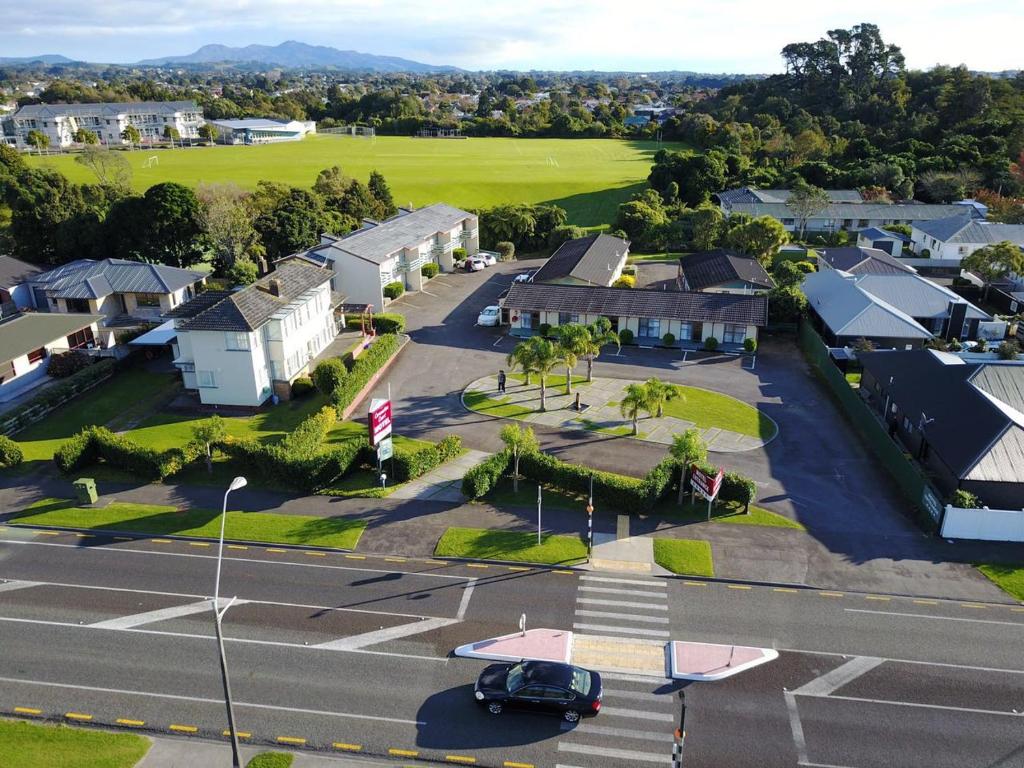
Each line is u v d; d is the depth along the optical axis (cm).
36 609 3391
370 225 10050
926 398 4866
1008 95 16738
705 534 3975
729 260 8288
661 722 2736
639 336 7225
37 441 5138
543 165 16350
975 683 2930
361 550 3834
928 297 7200
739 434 5172
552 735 2689
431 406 5659
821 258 9412
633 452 4903
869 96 18875
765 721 2736
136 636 3212
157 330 6756
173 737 2686
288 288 6144
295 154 17300
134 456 4534
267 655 3095
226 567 3700
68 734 2688
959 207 11919
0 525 4075
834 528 4022
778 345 7100
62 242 9000
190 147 18950
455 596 3472
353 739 2670
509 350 6906
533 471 4441
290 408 5712
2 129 19888
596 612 3356
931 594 3472
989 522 3856
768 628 3247
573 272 7962
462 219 10112
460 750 2627
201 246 9644
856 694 2869
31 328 6316
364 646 3144
